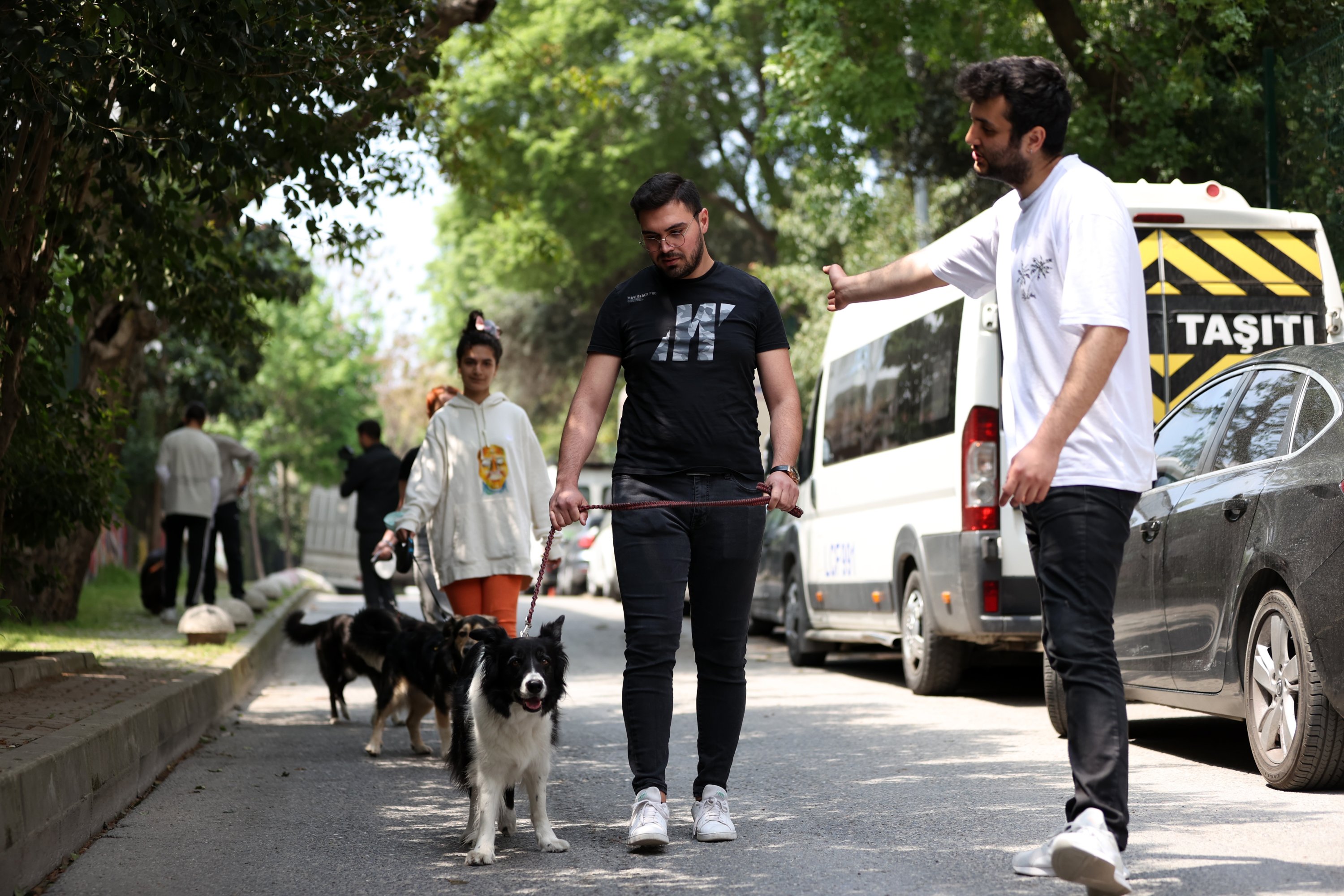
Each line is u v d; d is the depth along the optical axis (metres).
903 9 14.93
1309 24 13.68
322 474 50.44
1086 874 3.66
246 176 7.66
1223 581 5.87
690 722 8.37
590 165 30.80
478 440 6.84
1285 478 5.51
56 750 4.87
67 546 12.94
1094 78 14.43
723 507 4.85
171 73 6.32
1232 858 4.34
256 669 11.75
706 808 4.96
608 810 5.67
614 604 23.36
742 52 30.95
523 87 30.47
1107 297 3.79
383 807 5.87
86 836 5.12
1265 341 8.70
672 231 4.87
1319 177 12.40
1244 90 13.47
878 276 4.77
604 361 5.04
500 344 6.96
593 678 11.39
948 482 9.01
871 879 4.29
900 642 10.38
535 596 5.06
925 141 21.20
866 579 10.77
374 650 7.67
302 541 61.28
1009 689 10.26
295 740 8.15
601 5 31.30
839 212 23.30
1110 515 3.86
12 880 4.19
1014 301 4.08
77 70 5.90
